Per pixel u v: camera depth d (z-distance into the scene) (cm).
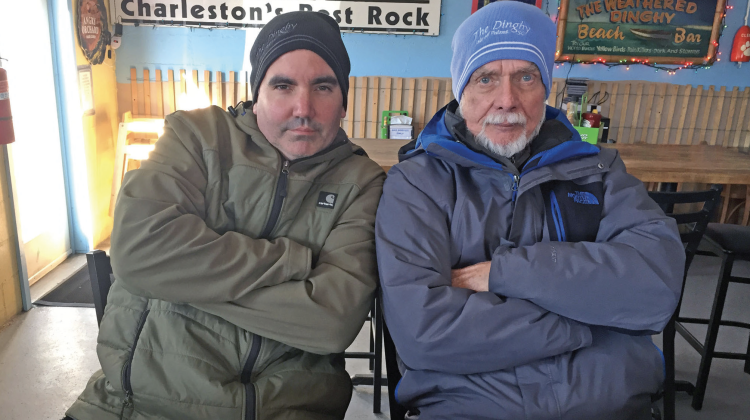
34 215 317
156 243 113
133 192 118
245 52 423
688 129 439
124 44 412
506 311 112
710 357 205
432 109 439
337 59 128
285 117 125
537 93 133
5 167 258
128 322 123
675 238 122
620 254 116
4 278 261
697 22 421
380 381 202
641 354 119
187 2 408
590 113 336
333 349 116
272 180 128
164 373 115
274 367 121
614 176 137
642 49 427
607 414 114
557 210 133
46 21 326
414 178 133
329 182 136
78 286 308
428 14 420
